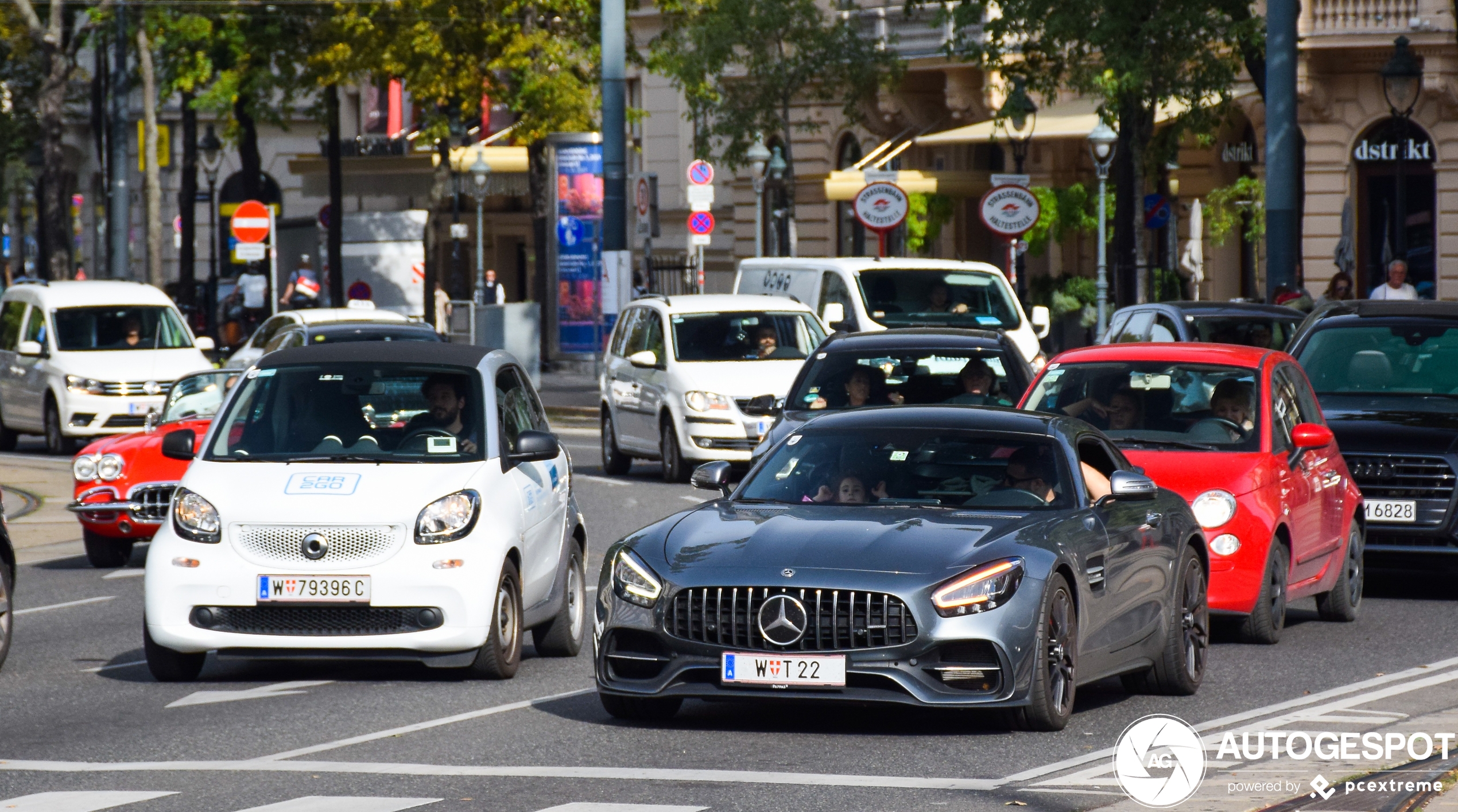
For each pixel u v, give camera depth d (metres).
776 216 172.12
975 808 26.45
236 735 32.88
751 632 31.05
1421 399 54.09
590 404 122.06
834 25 150.12
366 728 33.31
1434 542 50.84
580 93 146.25
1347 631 46.03
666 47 158.12
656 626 31.66
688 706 35.19
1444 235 128.12
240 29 169.50
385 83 156.62
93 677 39.81
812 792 27.56
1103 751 30.53
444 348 42.09
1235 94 135.25
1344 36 125.94
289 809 26.75
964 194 145.00
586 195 152.75
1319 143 130.88
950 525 32.44
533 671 39.94
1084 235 149.38
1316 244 131.62
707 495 75.81
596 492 77.88
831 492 34.69
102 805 27.20
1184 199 144.38
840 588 30.86
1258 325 67.62
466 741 31.95
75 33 164.88
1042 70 109.00
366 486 37.91
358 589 37.00
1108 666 34.25
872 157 156.62
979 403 55.72
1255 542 42.53
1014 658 30.97
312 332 85.69
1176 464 43.50
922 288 87.19
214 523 37.66
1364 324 56.59
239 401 40.81
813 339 81.62
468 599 37.31
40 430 103.56
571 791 27.80
